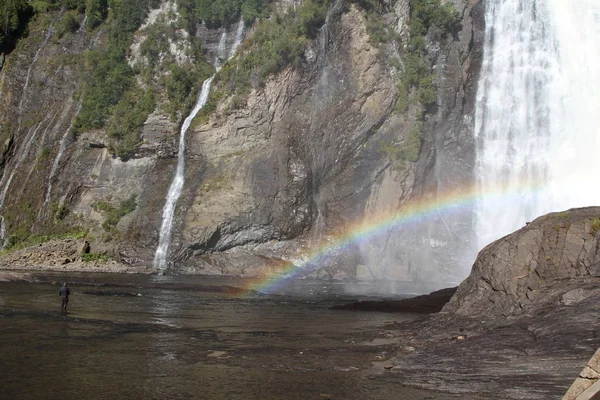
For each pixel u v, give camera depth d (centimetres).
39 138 6625
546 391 1308
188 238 5562
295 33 6053
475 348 1716
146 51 6544
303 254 5606
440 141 5981
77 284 3944
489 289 2267
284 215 5691
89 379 1489
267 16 6544
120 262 5553
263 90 5947
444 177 5909
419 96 5869
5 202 6444
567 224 2131
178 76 6250
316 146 5894
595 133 5881
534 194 5859
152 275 5053
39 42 7194
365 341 2064
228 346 1959
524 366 1495
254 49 6184
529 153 5988
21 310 2639
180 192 5847
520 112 6106
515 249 2206
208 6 6656
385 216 5669
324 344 2009
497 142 6066
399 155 5766
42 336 2048
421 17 6134
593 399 916
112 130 6144
